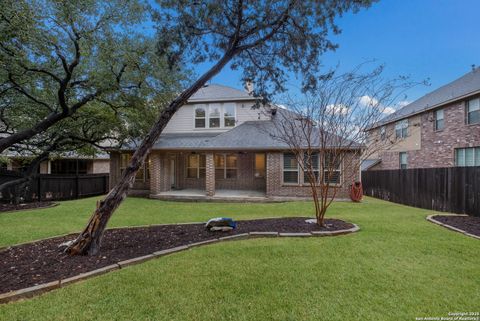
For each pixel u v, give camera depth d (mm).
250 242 5047
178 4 5426
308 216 7719
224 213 8602
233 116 15398
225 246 4789
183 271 3693
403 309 2750
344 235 5484
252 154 14633
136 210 9367
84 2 6391
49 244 4863
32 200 11828
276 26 5730
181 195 12797
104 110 9789
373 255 4258
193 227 6191
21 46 6199
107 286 3256
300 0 5254
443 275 3514
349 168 11414
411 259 4078
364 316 2635
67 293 3086
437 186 9250
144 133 11281
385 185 13258
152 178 13383
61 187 13062
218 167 15008
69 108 7629
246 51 6438
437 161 15016
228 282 3367
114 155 14750
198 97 15758
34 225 6734
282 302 2906
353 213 8320
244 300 2953
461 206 8203
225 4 5402
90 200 12367
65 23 6375
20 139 6887
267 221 6777
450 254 4281
